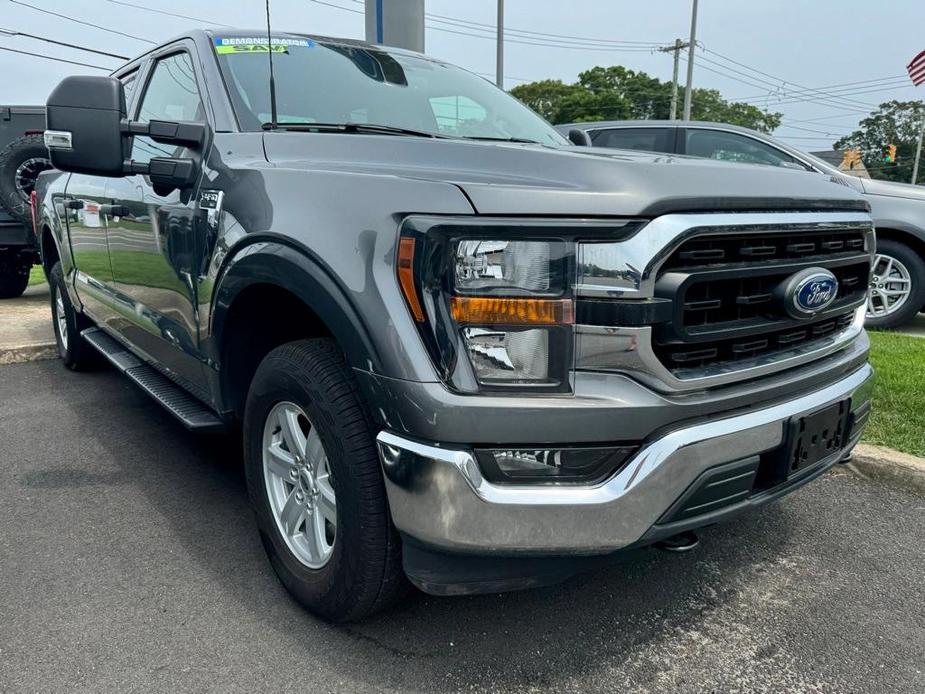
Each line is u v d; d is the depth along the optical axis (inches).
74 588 99.0
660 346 73.5
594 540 72.9
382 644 88.2
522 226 69.9
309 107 114.4
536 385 71.2
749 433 79.3
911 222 258.2
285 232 83.9
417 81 131.5
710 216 74.1
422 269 70.8
